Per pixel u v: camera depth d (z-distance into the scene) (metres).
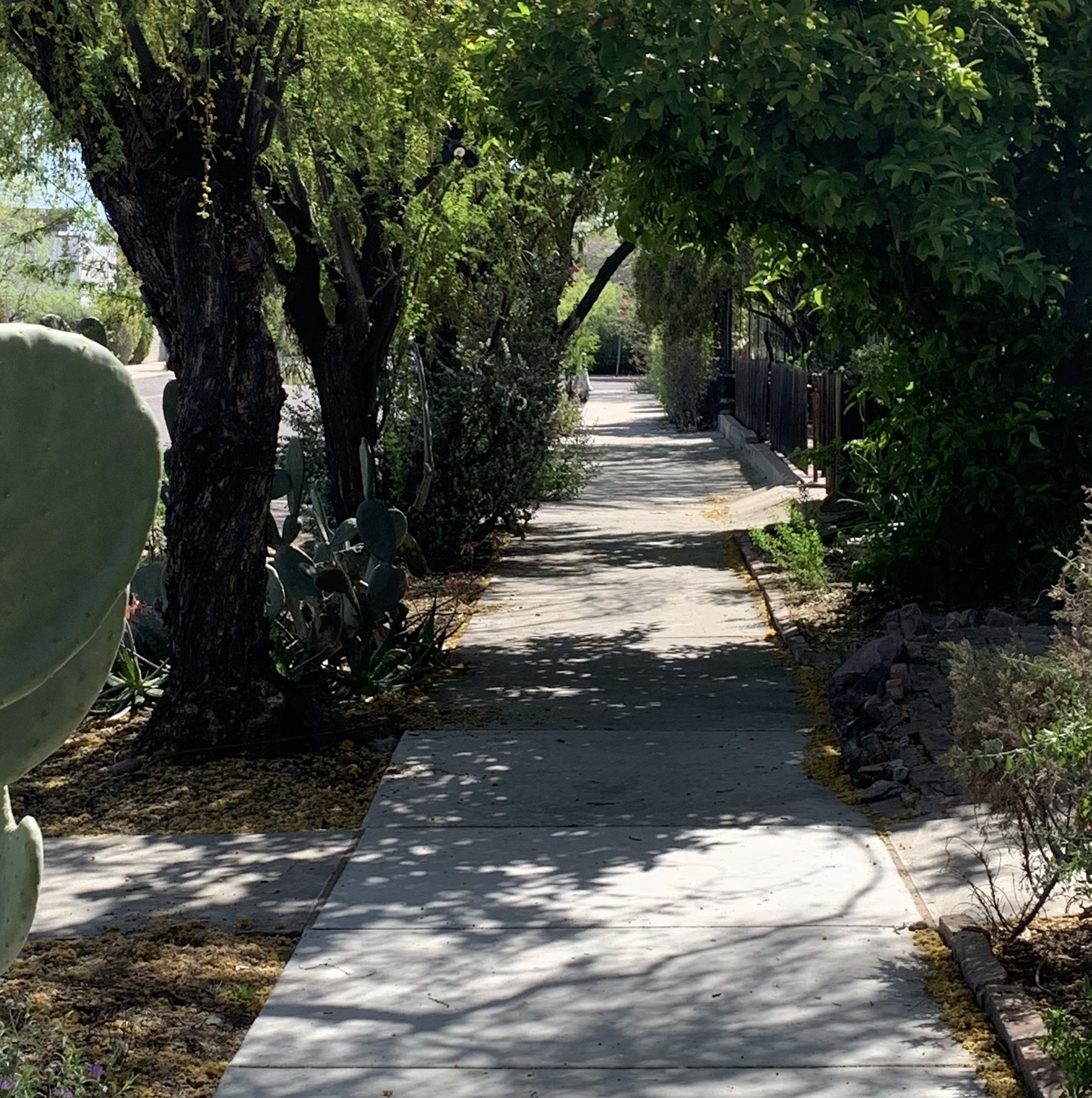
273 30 8.48
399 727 9.02
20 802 7.79
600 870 6.44
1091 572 5.62
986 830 6.59
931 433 11.24
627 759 8.22
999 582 11.30
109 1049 4.78
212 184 8.42
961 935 5.38
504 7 9.90
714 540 17.44
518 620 12.75
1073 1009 4.76
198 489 8.49
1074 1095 4.10
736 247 12.34
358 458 13.49
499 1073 4.60
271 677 8.69
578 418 24.48
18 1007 5.00
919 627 9.72
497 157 13.00
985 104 10.30
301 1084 4.55
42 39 8.02
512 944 5.63
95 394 3.41
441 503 15.71
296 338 14.75
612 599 13.64
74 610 3.40
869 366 15.37
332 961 5.50
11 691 3.33
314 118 9.84
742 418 34.75
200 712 8.47
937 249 9.40
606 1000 5.11
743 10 9.47
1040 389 11.13
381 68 9.70
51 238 11.75
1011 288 9.66
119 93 8.03
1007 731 5.17
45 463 3.35
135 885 6.47
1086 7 10.51
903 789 7.27
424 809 7.41
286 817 7.41
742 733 8.74
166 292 8.56
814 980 5.24
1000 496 11.09
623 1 9.61
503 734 8.83
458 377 15.95
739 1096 4.41
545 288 16.89
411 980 5.32
